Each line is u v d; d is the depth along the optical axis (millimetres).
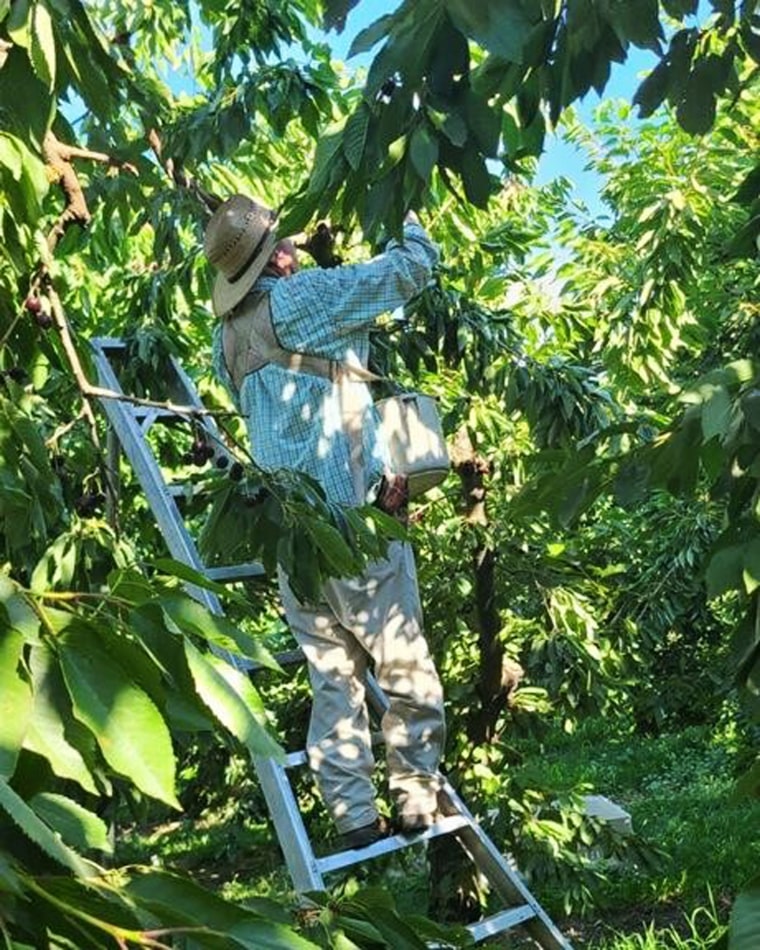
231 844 7844
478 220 6160
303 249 3877
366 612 3277
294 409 3295
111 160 2869
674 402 2182
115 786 2662
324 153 2086
